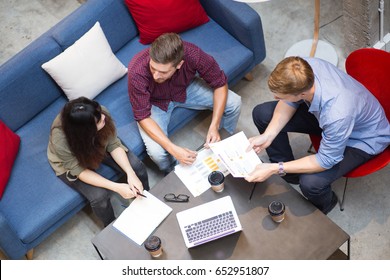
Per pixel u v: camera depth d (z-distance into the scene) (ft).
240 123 12.38
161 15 11.53
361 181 11.21
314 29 12.41
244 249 8.97
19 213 10.52
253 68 12.97
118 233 9.41
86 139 9.59
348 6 11.74
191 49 10.36
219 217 9.21
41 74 11.18
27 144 11.28
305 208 9.17
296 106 10.00
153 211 9.50
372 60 9.57
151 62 9.64
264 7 13.98
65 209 10.58
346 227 10.84
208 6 11.96
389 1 11.60
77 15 11.35
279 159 10.88
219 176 9.37
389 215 10.83
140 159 11.26
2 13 15.21
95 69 11.27
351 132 9.12
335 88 8.96
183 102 11.13
